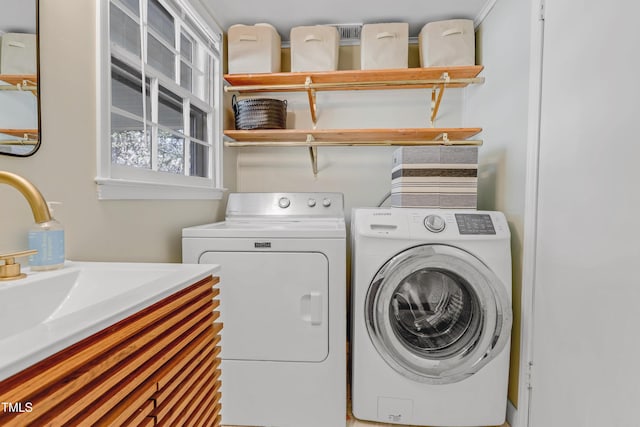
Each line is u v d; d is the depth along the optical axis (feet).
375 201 8.09
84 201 3.40
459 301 5.25
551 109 4.46
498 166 6.06
